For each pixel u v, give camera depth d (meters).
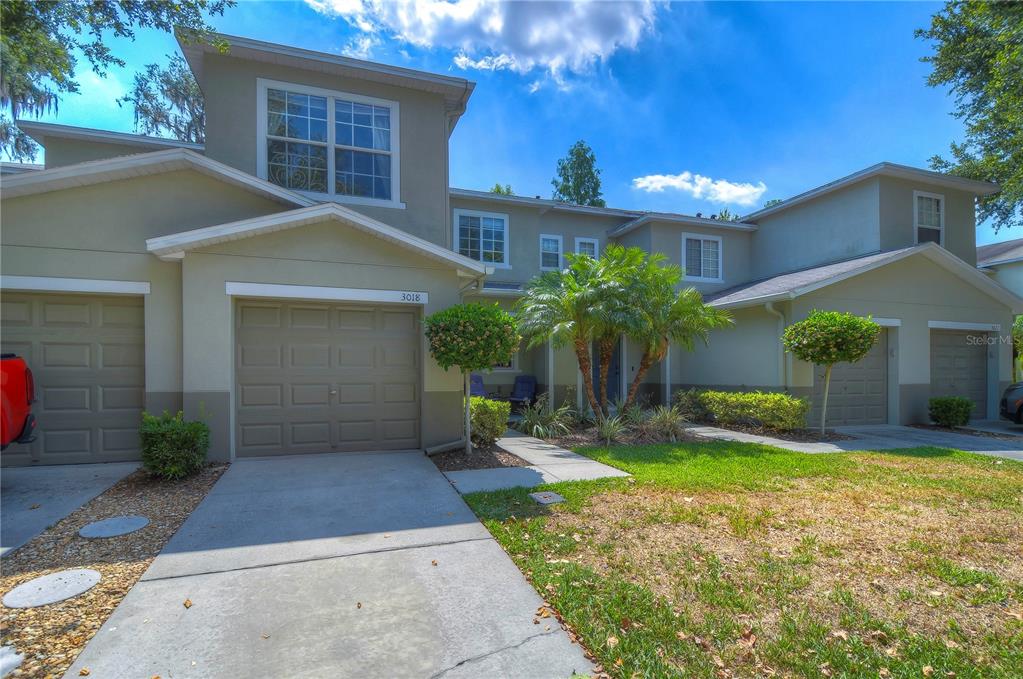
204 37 7.71
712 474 6.51
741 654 2.67
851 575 3.63
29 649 2.63
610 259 10.72
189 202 7.45
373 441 7.77
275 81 8.77
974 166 16.88
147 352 6.98
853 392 11.97
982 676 2.50
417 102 9.64
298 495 5.45
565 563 3.75
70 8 6.81
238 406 7.17
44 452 6.73
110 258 6.97
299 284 7.23
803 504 5.27
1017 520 4.83
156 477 6.10
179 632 2.81
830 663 2.60
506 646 2.72
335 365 7.62
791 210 15.97
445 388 7.95
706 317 10.64
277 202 8.02
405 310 7.98
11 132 14.63
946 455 8.05
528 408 10.90
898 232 13.62
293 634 2.81
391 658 2.60
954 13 15.04
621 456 7.65
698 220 16.14
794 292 10.55
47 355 6.79
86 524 4.50
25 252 6.64
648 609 3.09
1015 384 12.09
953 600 3.29
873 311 11.85
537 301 10.37
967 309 12.95
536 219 15.55
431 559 3.85
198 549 3.99
